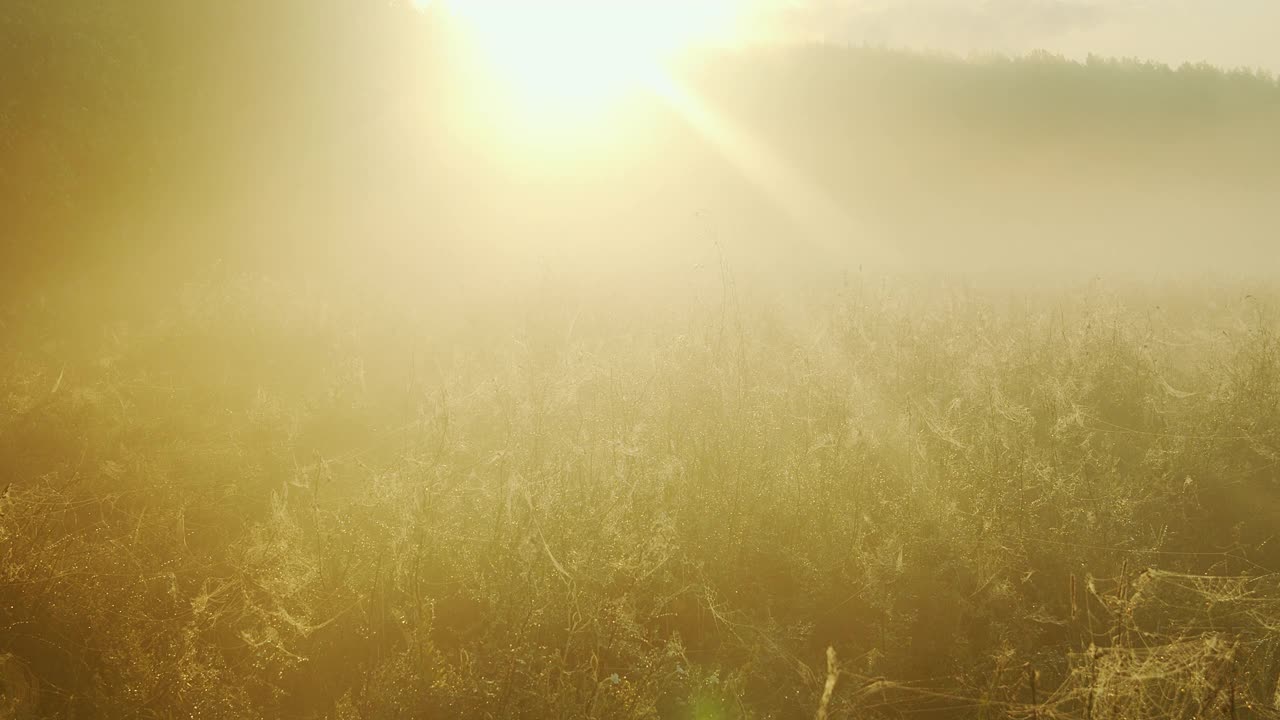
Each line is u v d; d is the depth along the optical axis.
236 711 3.22
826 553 4.12
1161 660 2.99
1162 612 3.71
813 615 3.88
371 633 3.66
